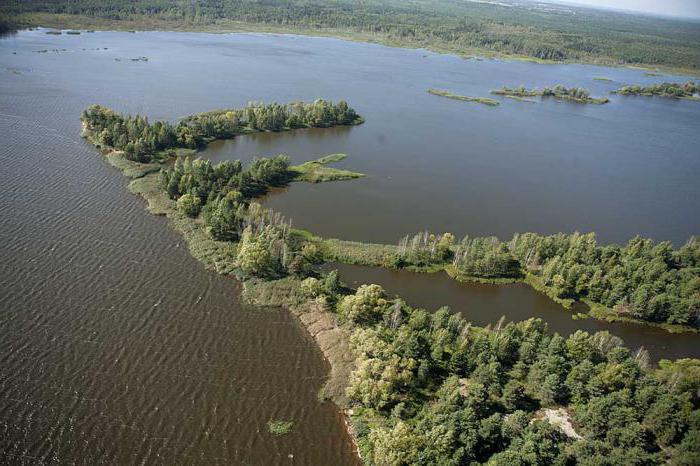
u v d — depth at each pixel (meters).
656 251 177.25
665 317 154.12
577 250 170.25
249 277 149.25
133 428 101.50
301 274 151.88
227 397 110.88
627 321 153.38
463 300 155.50
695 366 124.69
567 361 120.31
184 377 114.31
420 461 93.81
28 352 114.94
